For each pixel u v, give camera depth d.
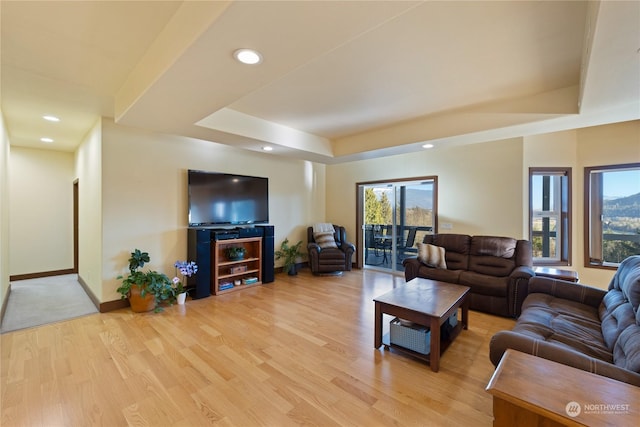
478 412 1.84
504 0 1.60
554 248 4.41
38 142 4.86
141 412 1.82
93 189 3.91
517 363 1.29
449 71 2.44
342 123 3.87
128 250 3.77
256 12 1.30
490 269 3.85
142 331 2.99
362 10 1.30
